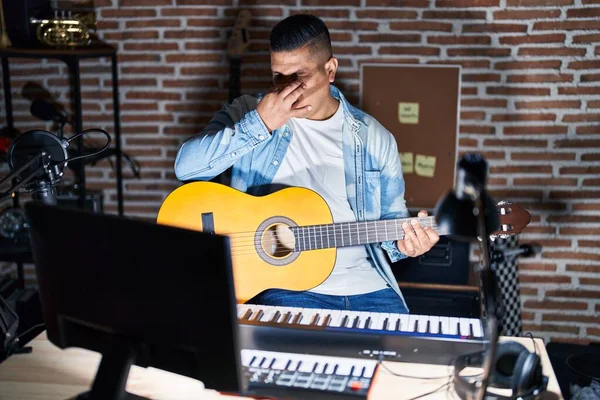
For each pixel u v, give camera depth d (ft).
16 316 8.48
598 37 12.40
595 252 13.08
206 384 5.21
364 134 9.11
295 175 9.02
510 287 12.38
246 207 8.45
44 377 6.38
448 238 12.07
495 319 5.16
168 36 13.44
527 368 5.64
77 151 12.51
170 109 13.74
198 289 4.92
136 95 13.73
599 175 12.85
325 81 8.85
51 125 13.94
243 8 13.15
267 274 8.49
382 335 6.39
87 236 5.27
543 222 13.15
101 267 5.28
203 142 8.53
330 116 9.09
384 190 9.29
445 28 12.76
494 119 12.94
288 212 8.43
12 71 13.79
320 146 9.03
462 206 5.30
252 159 9.06
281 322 6.73
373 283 8.86
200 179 8.96
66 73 13.74
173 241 4.90
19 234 12.10
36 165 7.80
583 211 13.01
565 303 13.32
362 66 13.04
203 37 13.39
